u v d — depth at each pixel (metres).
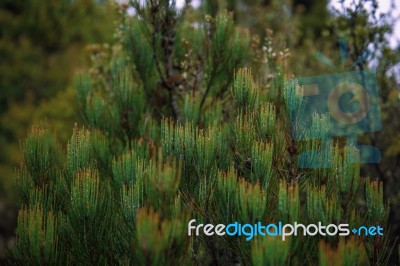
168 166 1.59
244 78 2.11
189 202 1.97
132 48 3.30
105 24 8.04
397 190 3.88
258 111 2.06
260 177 1.84
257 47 3.39
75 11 8.95
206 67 3.14
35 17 9.20
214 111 2.62
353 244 1.48
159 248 1.48
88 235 1.87
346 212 1.81
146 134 2.87
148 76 3.32
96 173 2.00
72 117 7.09
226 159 2.07
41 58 9.27
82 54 8.28
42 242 1.76
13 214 6.50
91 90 3.29
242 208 1.67
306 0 9.69
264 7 5.89
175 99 3.25
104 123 2.97
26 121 8.05
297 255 1.67
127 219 1.84
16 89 8.99
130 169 2.13
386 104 3.95
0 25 9.27
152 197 1.60
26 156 2.27
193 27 3.64
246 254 1.73
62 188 2.10
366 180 1.86
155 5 3.19
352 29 3.65
